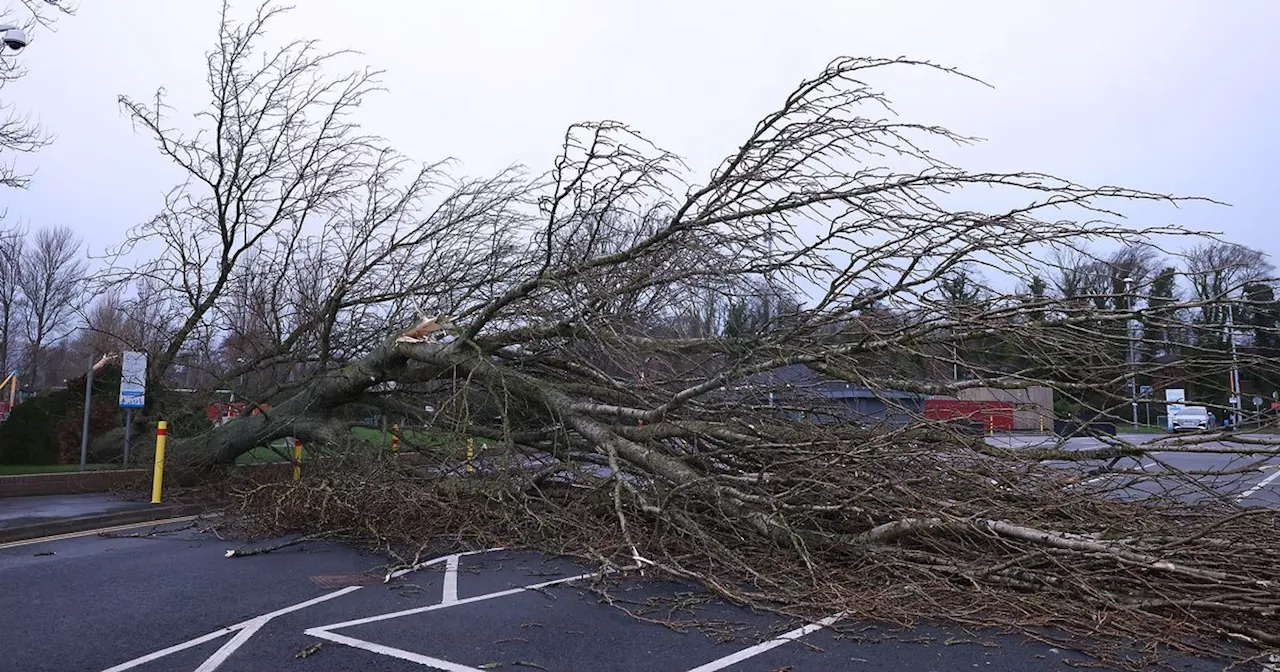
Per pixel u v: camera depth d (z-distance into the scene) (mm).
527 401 9555
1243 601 4770
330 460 10273
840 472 6543
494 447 9234
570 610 5527
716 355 8656
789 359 7207
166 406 13328
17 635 4871
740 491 7012
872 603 5363
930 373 7305
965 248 6480
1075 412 7094
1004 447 6695
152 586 6199
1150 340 6348
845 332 7391
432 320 10523
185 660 4414
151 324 13172
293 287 12969
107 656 4473
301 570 6844
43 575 6594
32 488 11133
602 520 7867
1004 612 5227
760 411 7598
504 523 8000
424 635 4910
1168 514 6371
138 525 9391
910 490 6160
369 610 5500
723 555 6508
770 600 5676
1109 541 5293
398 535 7949
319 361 12484
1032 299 6598
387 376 10891
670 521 6859
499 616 5363
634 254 8328
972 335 6898
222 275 12977
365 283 12375
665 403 8062
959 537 5945
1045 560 5430
